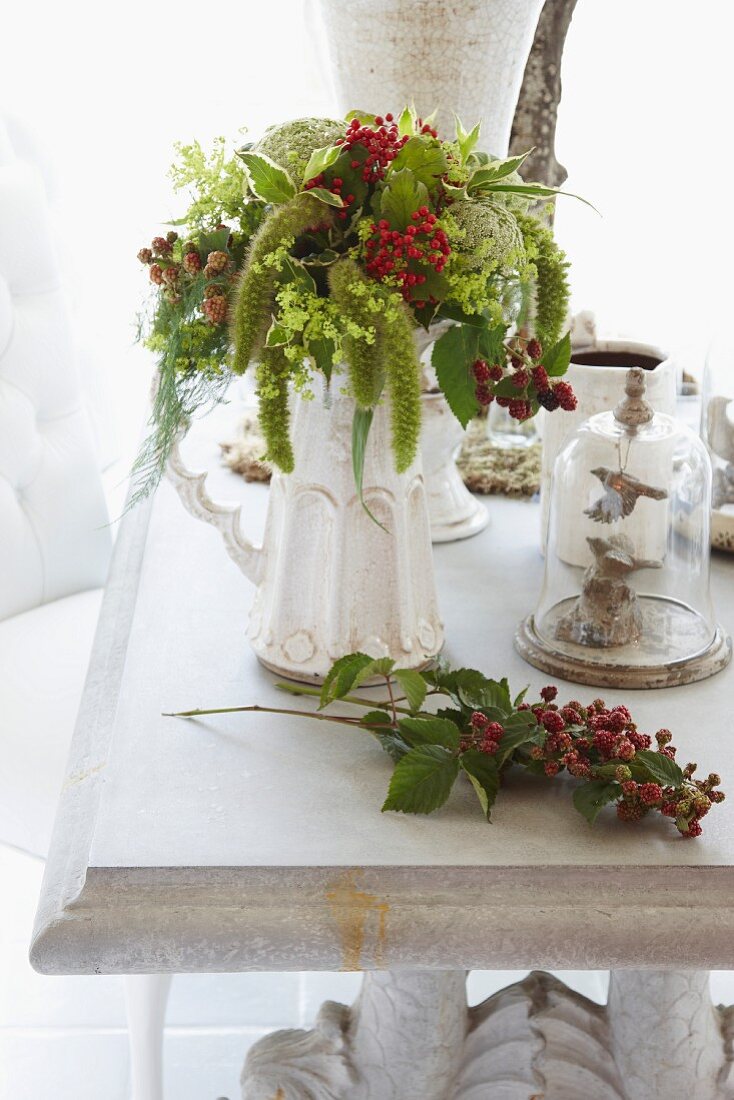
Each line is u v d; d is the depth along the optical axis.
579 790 0.74
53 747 1.19
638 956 0.68
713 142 1.99
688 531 0.92
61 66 2.07
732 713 0.87
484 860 0.71
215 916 0.69
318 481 0.85
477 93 1.06
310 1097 1.02
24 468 1.42
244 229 0.81
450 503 1.18
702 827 0.74
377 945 0.69
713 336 1.12
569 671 0.92
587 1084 1.04
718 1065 1.02
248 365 0.75
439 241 0.74
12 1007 1.51
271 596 0.91
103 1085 1.39
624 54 1.96
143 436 1.26
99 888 0.70
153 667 0.94
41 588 1.44
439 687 0.83
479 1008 1.04
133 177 2.14
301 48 2.04
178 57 2.06
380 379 0.73
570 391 0.82
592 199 2.04
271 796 0.78
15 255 1.43
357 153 0.75
